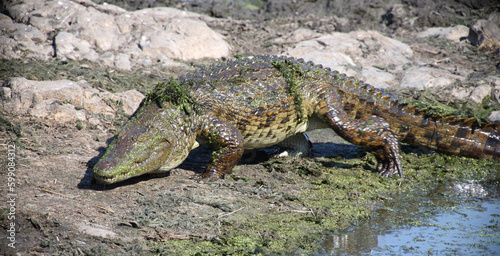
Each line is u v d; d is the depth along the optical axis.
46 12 29.22
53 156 17.30
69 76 24.05
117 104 22.22
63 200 14.18
